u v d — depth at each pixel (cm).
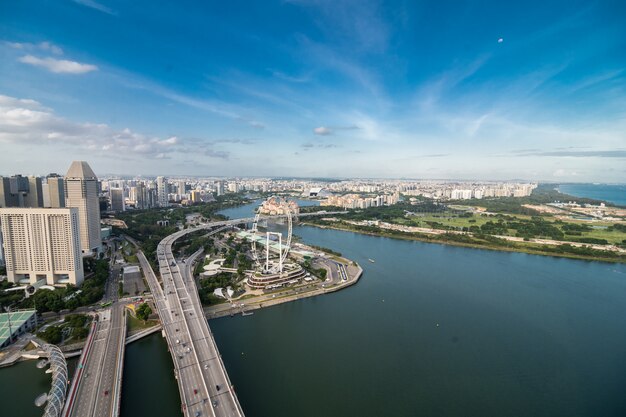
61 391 19525
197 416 18588
